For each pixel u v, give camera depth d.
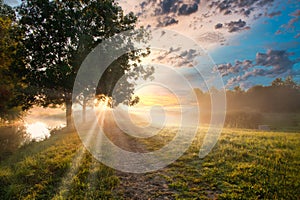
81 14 20.00
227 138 10.19
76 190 4.84
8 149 11.61
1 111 23.66
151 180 5.41
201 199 4.30
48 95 20.50
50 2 20.20
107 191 4.73
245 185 4.76
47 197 4.66
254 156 6.76
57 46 19.52
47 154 8.33
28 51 19.91
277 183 4.74
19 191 4.96
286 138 9.91
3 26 20.22
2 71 20.11
